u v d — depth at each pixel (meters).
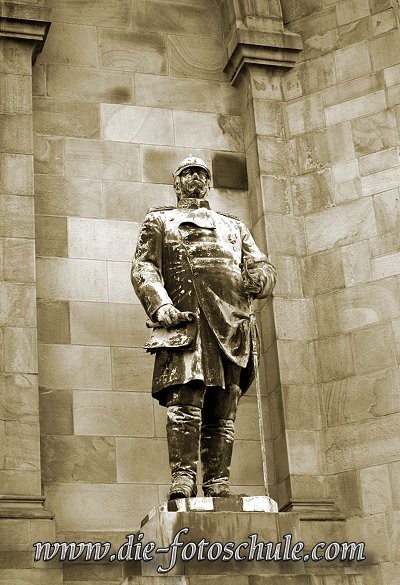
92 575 11.88
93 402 12.95
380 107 14.13
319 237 13.84
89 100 14.31
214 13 15.19
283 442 12.95
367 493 12.65
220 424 11.23
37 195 13.65
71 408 12.87
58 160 13.90
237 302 11.30
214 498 10.56
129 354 13.26
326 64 14.55
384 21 14.48
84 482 12.61
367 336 13.24
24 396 12.39
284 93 14.57
